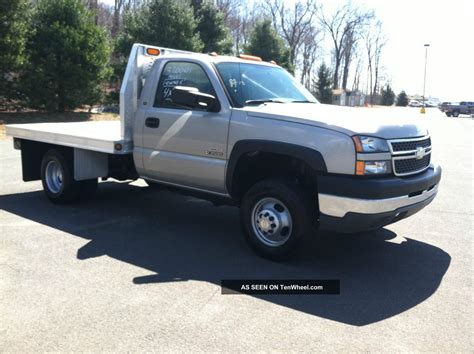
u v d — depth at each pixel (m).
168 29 23.73
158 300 3.94
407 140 4.70
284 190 4.66
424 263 5.00
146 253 5.11
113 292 4.08
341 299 4.05
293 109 4.97
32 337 3.33
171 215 6.75
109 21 48.12
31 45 20.11
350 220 4.36
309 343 3.31
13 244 5.28
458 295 4.19
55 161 7.03
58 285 4.20
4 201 7.35
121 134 6.06
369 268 4.82
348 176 4.34
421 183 4.73
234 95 5.21
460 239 5.88
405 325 3.61
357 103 74.75
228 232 5.98
